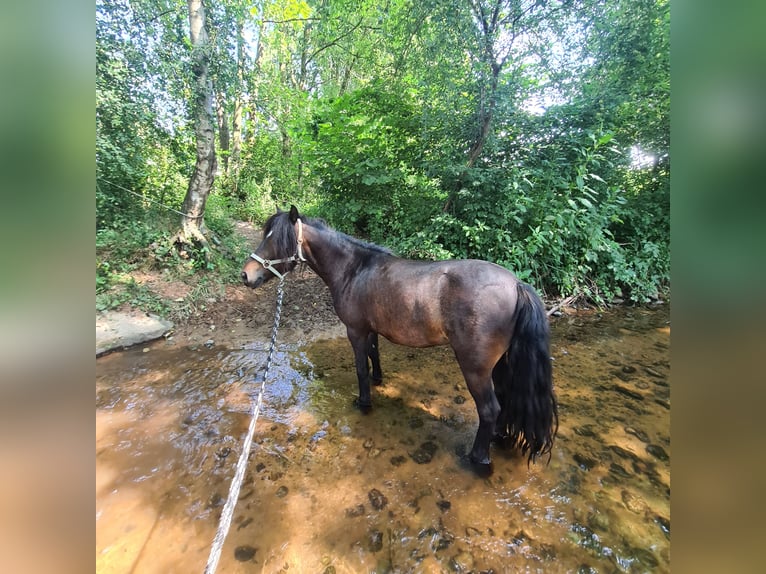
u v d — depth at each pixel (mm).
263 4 8281
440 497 1960
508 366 2074
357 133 5465
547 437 1967
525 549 1666
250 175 9836
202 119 5023
